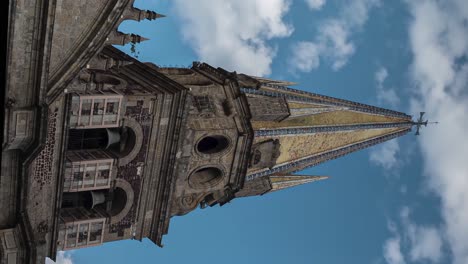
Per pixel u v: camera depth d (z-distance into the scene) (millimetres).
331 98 51594
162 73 43250
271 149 44812
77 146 38906
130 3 32562
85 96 35250
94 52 32844
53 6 29500
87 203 40312
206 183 43656
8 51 29219
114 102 36625
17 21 29031
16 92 30641
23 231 33156
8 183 33062
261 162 44688
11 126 30938
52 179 35781
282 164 47281
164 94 38688
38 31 29781
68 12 31141
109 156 38562
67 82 32719
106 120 36906
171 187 41344
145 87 38906
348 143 52156
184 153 41094
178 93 39125
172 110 39438
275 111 44656
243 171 44188
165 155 40656
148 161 40250
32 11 29281
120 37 33438
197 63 47500
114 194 41219
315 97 50219
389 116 55844
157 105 38781
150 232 43000
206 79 44375
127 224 41281
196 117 41625
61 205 38250
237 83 43625
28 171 33031
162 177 41156
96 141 39656
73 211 39906
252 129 43219
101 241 40125
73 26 31656
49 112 33969
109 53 43250
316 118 48656
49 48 30297
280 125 45938
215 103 42781
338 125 50312
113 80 38625
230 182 44406
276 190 49344
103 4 32031
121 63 37000
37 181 35000
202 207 45188
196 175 44156
